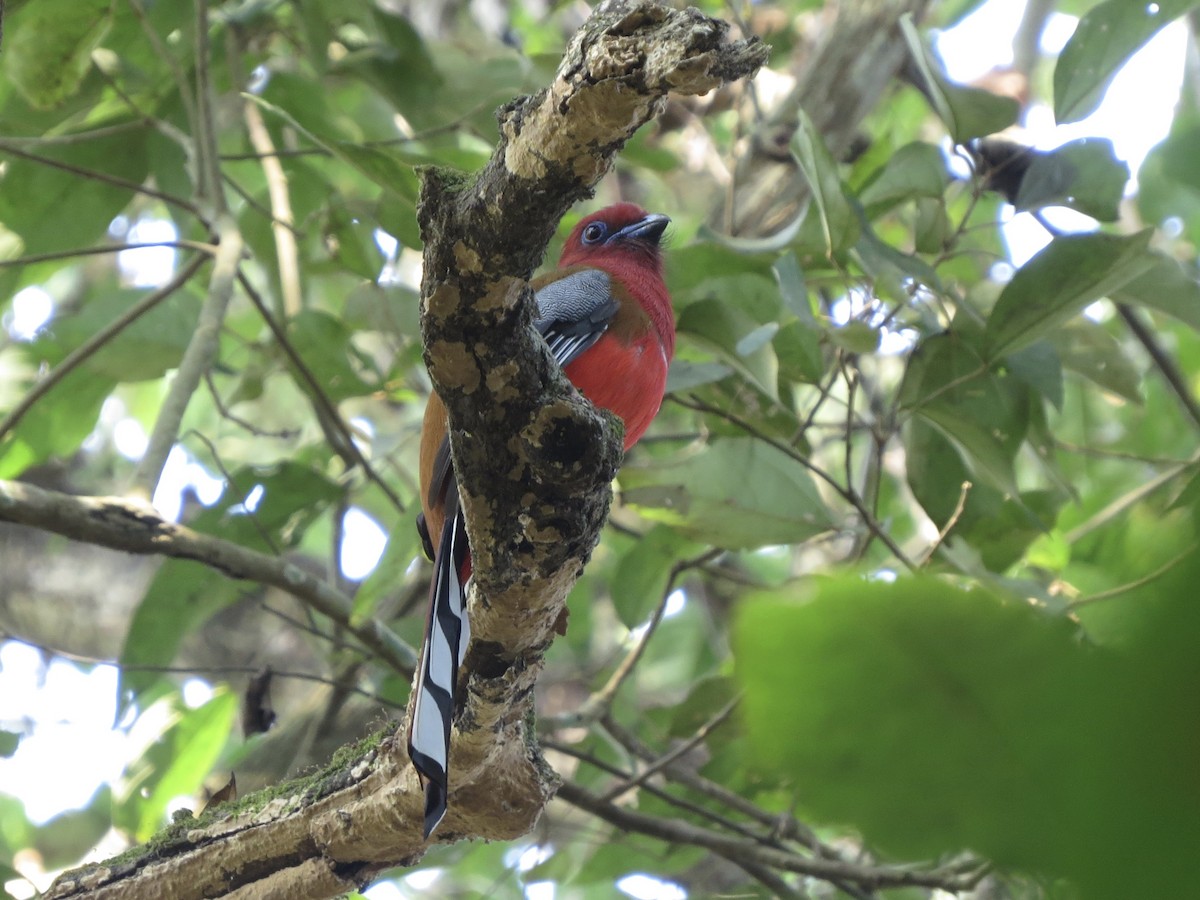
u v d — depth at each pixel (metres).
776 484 9.55
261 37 13.23
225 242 10.73
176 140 11.89
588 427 4.70
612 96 3.71
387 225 10.41
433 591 6.21
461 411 4.70
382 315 11.61
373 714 12.16
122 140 12.41
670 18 3.67
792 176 12.57
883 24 12.70
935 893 11.87
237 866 6.71
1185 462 10.91
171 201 11.00
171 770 12.45
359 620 9.23
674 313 9.58
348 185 14.46
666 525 11.53
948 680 1.19
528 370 4.59
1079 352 10.47
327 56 11.75
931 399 9.42
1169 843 1.02
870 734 1.21
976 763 1.18
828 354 11.93
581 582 14.46
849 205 8.72
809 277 10.28
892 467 16.67
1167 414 15.33
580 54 3.76
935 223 9.89
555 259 11.31
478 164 9.26
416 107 11.83
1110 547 10.26
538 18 18.23
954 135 9.31
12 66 10.63
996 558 10.40
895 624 1.19
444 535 6.36
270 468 11.91
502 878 11.90
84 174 10.72
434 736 5.54
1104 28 8.98
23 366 13.11
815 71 12.77
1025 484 14.73
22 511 8.73
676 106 14.13
